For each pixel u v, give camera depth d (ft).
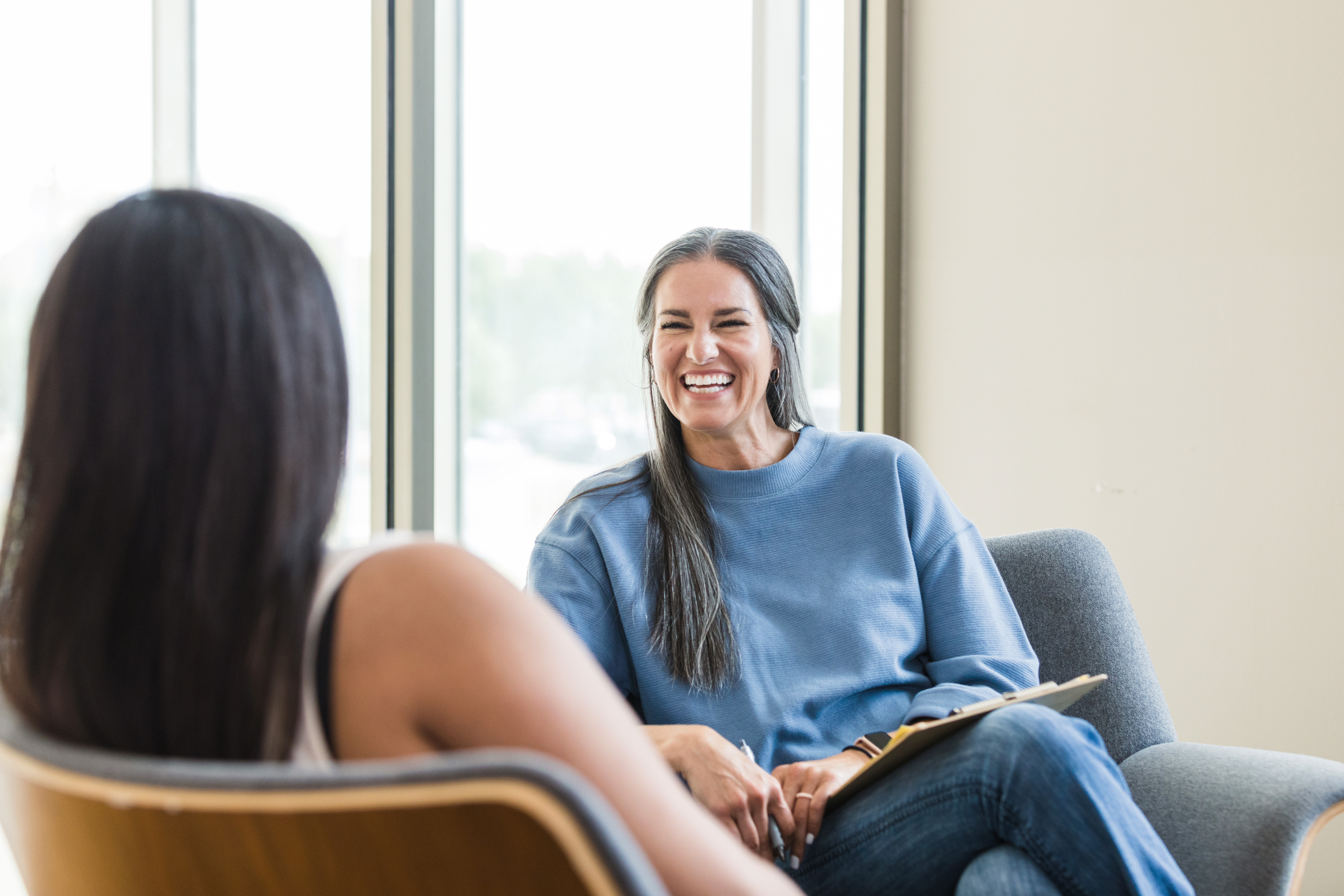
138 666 1.79
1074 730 3.43
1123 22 6.82
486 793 1.51
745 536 5.01
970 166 7.78
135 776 1.55
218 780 1.52
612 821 1.53
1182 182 6.52
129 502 1.79
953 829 3.45
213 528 1.81
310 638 1.86
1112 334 6.89
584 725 1.86
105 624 1.78
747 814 3.85
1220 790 4.15
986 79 7.66
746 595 4.89
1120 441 6.85
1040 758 3.29
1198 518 6.46
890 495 5.08
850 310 8.32
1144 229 6.72
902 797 3.58
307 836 1.57
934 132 8.04
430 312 7.06
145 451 1.79
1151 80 6.68
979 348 7.73
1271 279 6.12
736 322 5.03
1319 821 3.86
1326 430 5.90
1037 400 7.34
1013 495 7.49
